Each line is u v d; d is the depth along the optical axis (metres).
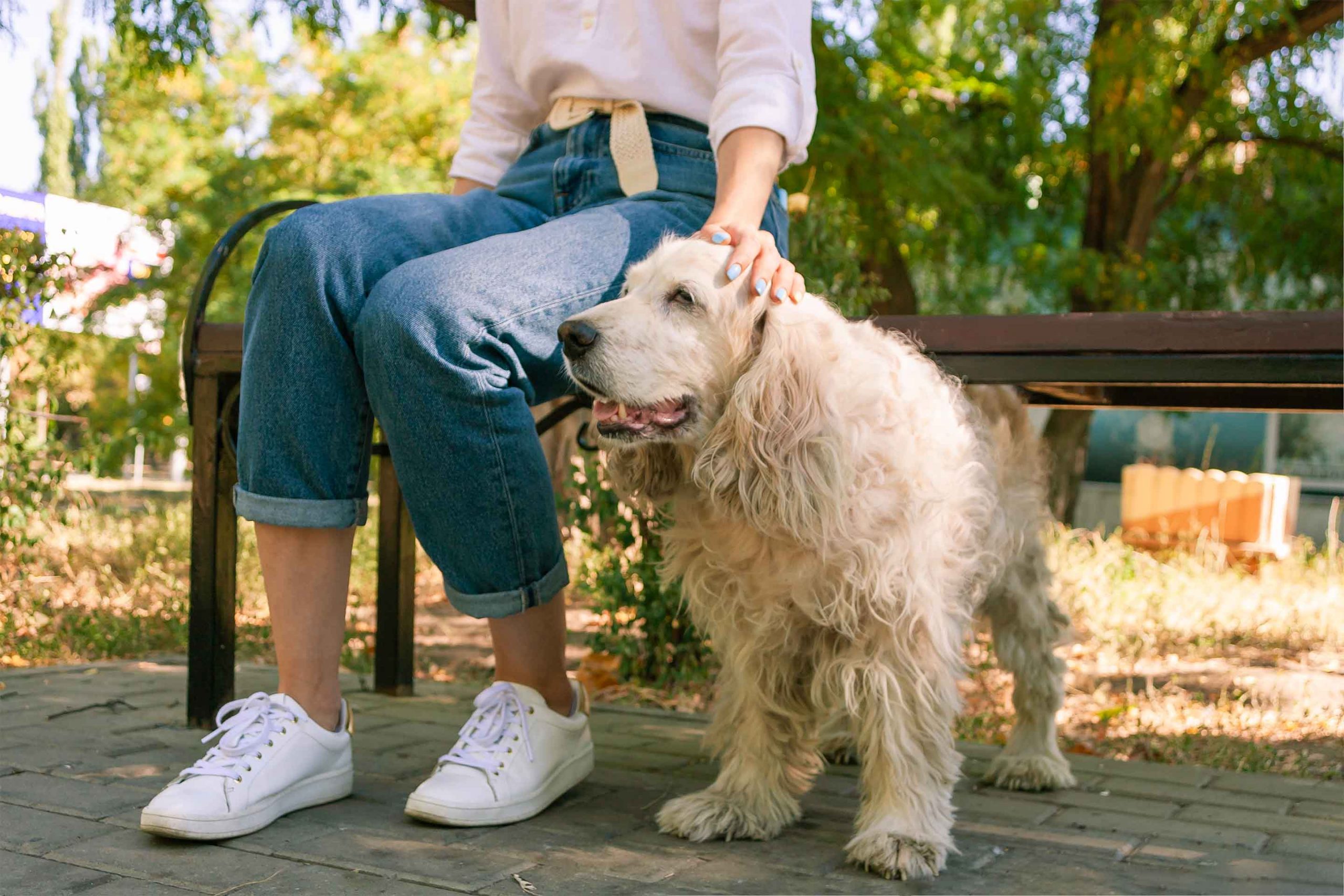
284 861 1.84
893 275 8.58
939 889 1.84
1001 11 9.01
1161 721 3.72
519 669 2.27
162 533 6.57
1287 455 12.30
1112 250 9.06
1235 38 8.44
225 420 2.83
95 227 4.49
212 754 2.02
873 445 1.97
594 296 2.18
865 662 2.02
